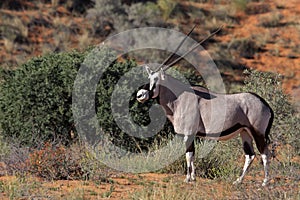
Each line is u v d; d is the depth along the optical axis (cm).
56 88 5200
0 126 5344
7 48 10050
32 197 3322
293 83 10256
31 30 10775
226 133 3778
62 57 5456
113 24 11094
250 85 4812
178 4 12294
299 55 11219
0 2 11275
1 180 3741
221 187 3659
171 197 3278
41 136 5056
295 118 4656
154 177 4044
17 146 4441
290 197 3288
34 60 5519
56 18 11144
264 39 11581
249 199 3312
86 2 11825
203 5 12650
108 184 3788
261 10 12769
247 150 3862
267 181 3703
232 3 12619
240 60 10875
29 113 5181
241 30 11975
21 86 5241
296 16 12569
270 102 4688
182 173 4206
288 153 4612
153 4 11975
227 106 3756
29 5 11450
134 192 3466
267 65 10850
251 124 3762
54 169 3922
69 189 3584
